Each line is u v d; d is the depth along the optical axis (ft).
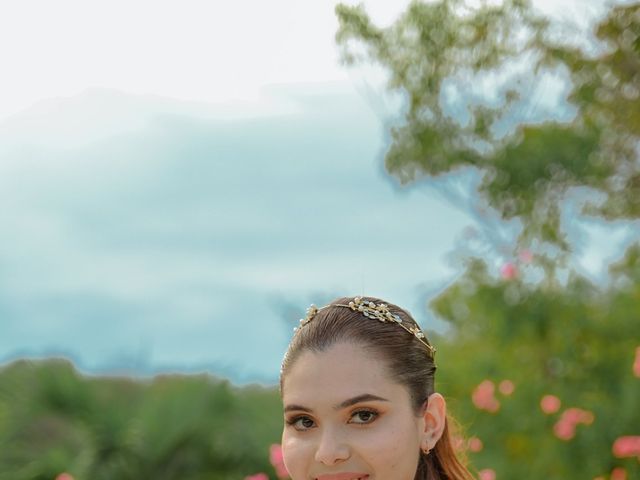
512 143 26.35
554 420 23.18
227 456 26.02
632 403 22.13
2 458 24.91
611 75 25.70
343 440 8.87
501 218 26.35
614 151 26.14
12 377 26.13
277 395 28.27
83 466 25.08
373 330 9.16
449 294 26.66
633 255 25.04
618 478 21.45
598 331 24.00
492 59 26.68
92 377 27.71
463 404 24.34
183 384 26.94
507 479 22.65
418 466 9.87
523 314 24.54
